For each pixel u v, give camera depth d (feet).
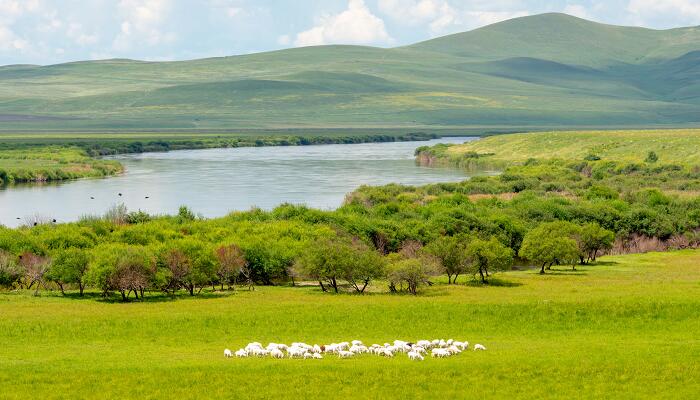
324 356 258.98
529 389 226.79
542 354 259.39
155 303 354.33
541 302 333.01
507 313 319.88
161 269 374.63
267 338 288.92
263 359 255.29
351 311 326.85
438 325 306.14
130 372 239.71
